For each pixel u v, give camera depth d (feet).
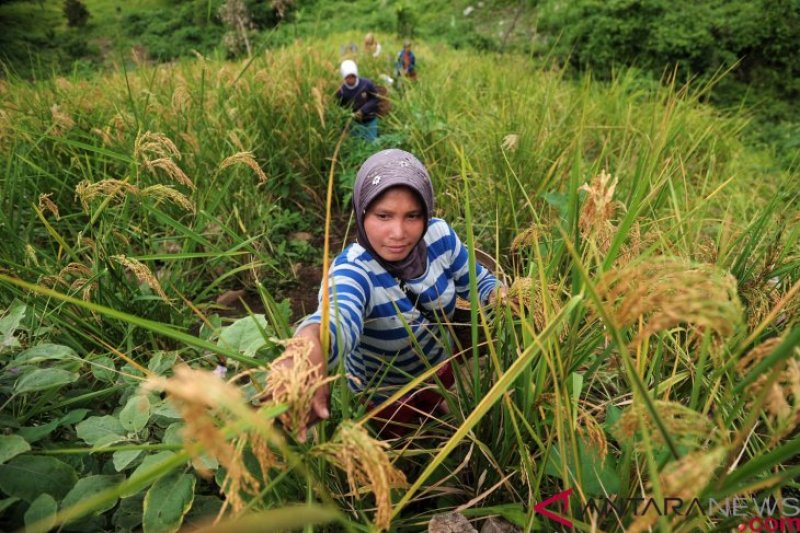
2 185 7.84
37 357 4.32
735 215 9.81
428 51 32.07
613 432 2.66
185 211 9.11
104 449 3.35
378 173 4.25
